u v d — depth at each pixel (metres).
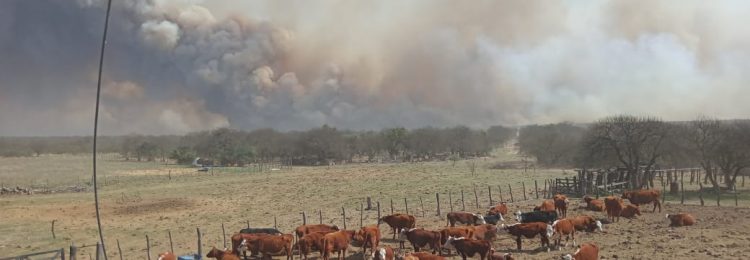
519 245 25.44
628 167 50.47
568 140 92.94
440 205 42.62
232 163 111.75
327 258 23.48
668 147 57.31
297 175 81.69
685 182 56.56
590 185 45.88
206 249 30.62
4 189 64.56
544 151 93.56
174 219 44.09
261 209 47.75
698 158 55.56
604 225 31.48
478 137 130.62
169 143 155.62
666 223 31.42
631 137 50.34
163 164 116.06
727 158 48.69
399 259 21.64
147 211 48.88
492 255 22.38
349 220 37.75
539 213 29.59
